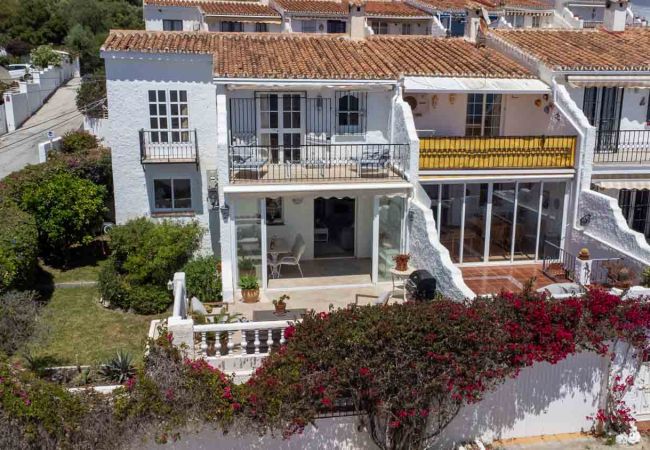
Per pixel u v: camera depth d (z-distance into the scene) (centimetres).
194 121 2323
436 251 1805
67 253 2397
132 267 2077
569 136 2089
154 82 2273
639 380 1405
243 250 2019
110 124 2288
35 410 1102
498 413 1358
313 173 2091
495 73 2211
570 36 2586
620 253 1898
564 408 1391
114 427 1141
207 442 1212
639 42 2514
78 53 6469
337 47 2416
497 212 2186
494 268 2153
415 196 2008
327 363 1213
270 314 1655
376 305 1361
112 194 2731
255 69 2048
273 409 1173
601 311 1338
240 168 2062
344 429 1266
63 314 2011
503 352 1280
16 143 3859
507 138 2064
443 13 4094
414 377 1228
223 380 1200
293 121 2203
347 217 2378
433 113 2305
